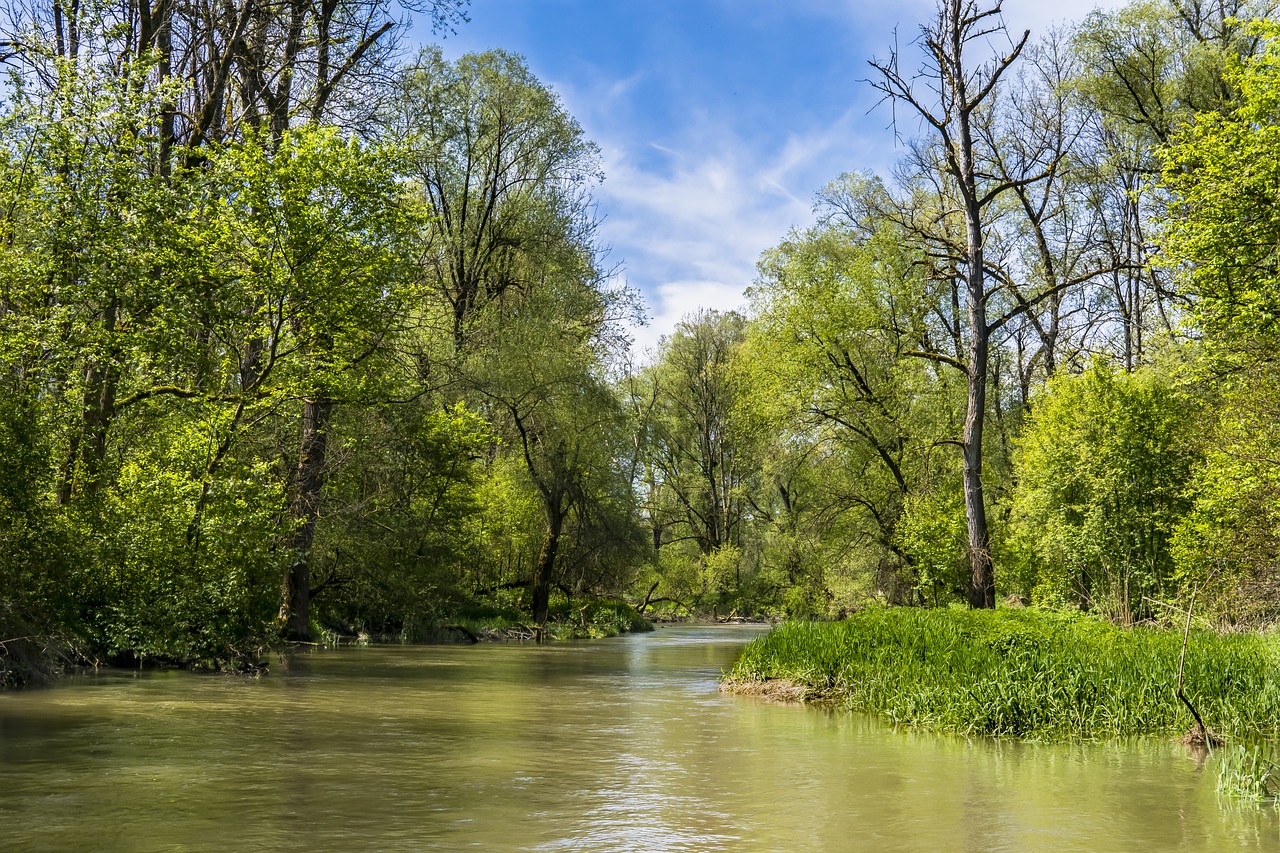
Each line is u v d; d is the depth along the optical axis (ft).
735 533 202.18
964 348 116.57
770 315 108.37
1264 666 40.32
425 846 19.52
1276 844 20.35
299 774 26.71
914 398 109.50
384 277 63.93
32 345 50.31
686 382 194.70
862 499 111.55
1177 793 25.62
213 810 22.33
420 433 92.58
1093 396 85.15
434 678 56.13
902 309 108.17
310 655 71.92
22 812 21.97
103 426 56.95
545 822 21.75
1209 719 36.70
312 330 62.95
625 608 143.33
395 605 96.12
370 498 91.45
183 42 74.43
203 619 56.03
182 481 56.70
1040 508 87.76
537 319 113.29
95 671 52.13
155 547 53.88
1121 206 113.09
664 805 23.71
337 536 88.43
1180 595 69.21
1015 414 129.70
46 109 52.75
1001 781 27.20
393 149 63.98
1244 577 62.54
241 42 73.05
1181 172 69.56
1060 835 21.06
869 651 48.14
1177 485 78.59
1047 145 106.01
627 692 50.52
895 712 40.27
